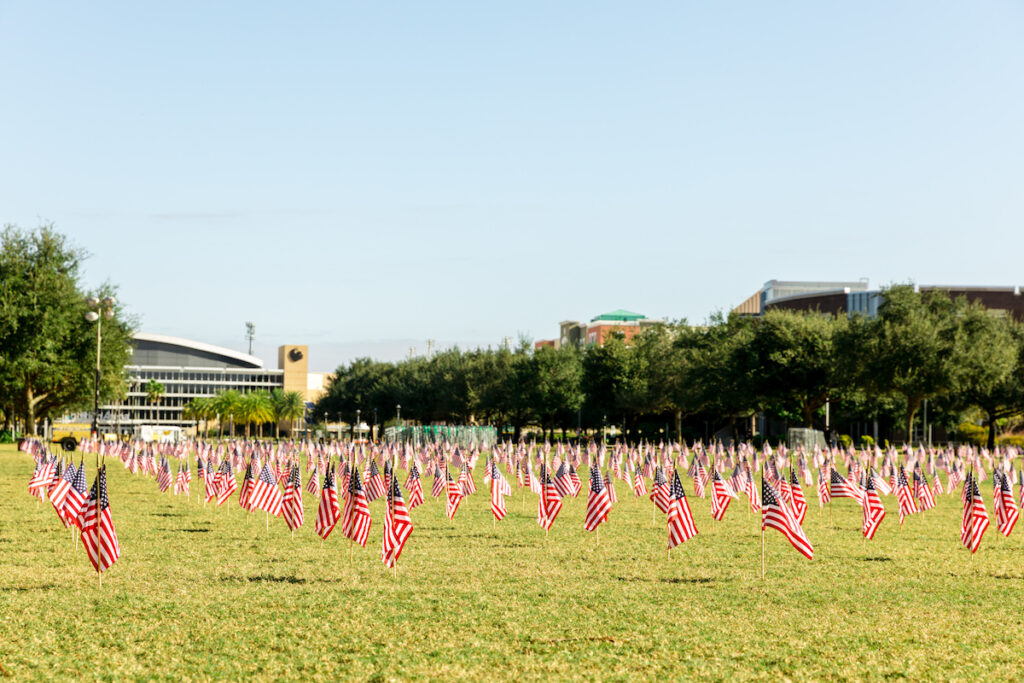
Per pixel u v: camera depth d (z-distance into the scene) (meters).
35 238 79.06
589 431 125.38
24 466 59.09
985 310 82.19
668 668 13.88
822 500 37.56
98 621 16.31
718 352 98.12
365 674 13.45
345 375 183.00
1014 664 14.34
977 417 104.19
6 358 74.94
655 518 33.97
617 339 114.25
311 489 37.34
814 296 160.00
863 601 18.83
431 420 147.62
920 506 35.34
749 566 23.12
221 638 15.29
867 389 83.38
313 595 18.67
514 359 120.38
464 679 13.30
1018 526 32.81
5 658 14.07
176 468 65.06
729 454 70.50
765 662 14.24
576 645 15.05
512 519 33.72
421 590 19.42
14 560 23.34
